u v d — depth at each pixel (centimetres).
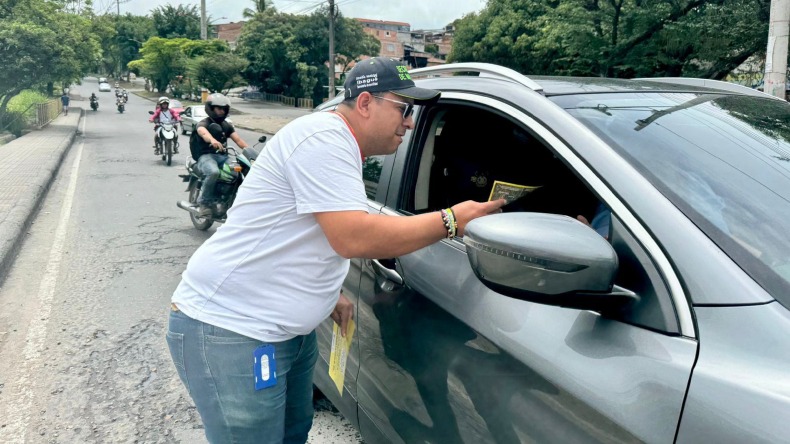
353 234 151
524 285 130
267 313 166
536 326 152
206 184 659
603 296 133
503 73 202
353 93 162
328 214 152
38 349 395
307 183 153
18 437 297
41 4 2275
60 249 640
